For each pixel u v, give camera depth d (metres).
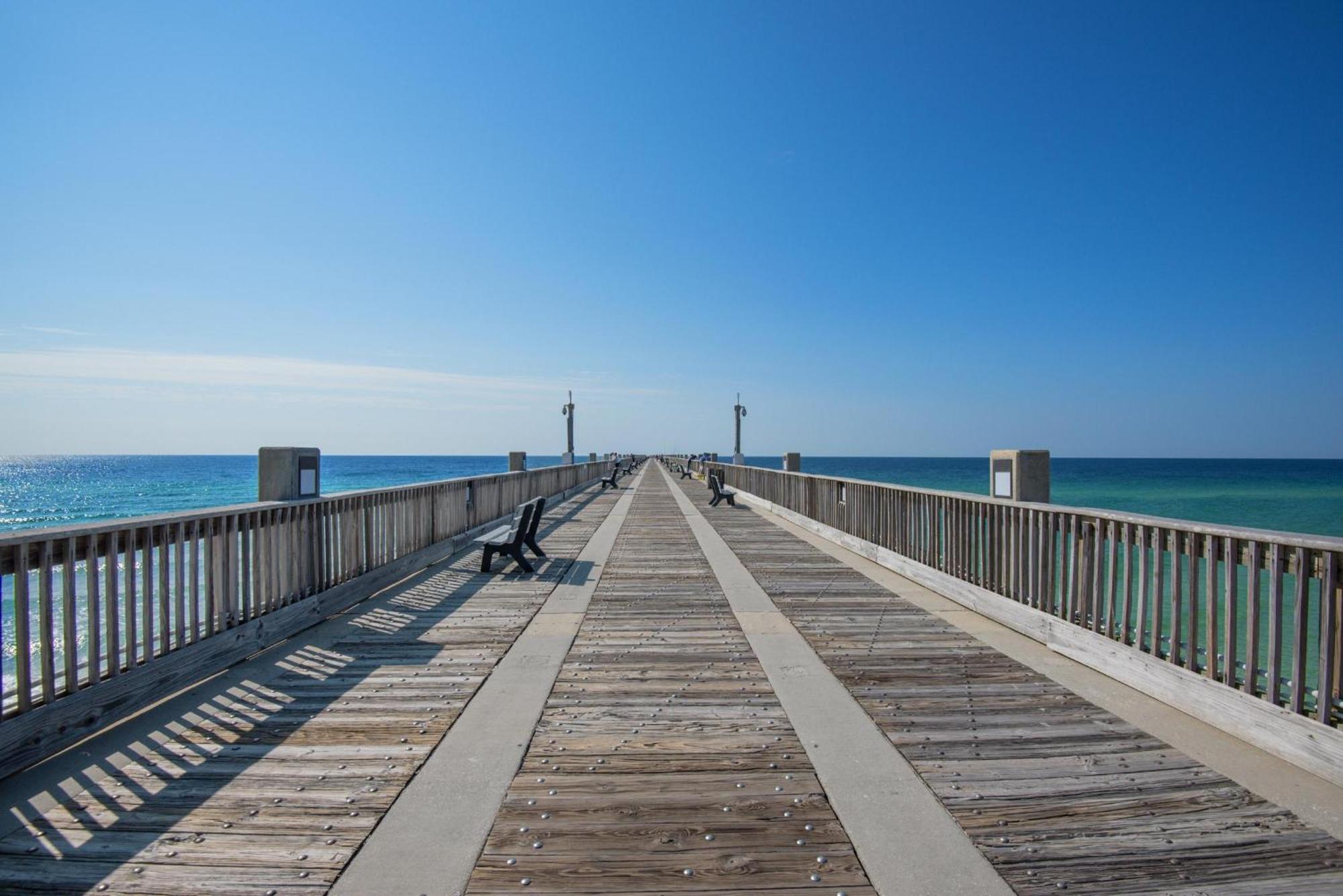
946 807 2.85
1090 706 3.94
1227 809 2.82
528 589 7.17
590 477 26.48
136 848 2.54
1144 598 4.23
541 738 3.51
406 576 7.71
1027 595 5.55
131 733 3.54
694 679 4.44
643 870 2.43
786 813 2.80
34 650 8.88
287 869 2.42
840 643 5.23
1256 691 3.44
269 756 3.28
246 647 4.78
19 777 3.05
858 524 9.69
